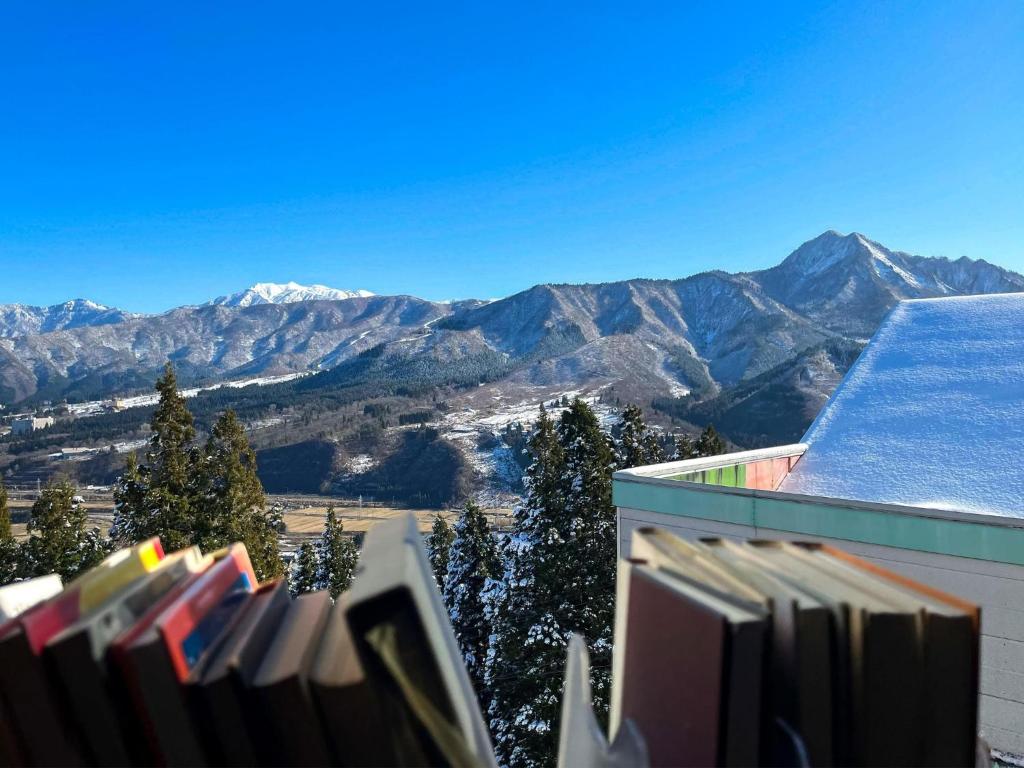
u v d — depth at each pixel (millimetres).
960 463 7457
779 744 854
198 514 16906
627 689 1134
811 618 879
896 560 5250
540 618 12750
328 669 886
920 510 5148
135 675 816
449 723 768
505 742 12125
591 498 14281
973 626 908
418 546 990
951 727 895
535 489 14773
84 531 15844
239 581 1221
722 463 7914
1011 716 4727
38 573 14867
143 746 841
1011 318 10492
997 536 4840
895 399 9328
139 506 16312
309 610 1169
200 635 924
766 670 848
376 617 758
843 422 9273
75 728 812
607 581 13633
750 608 868
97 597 1000
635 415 20750
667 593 981
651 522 6742
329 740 837
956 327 10789
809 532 5680
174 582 1085
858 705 881
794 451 8953
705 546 1265
